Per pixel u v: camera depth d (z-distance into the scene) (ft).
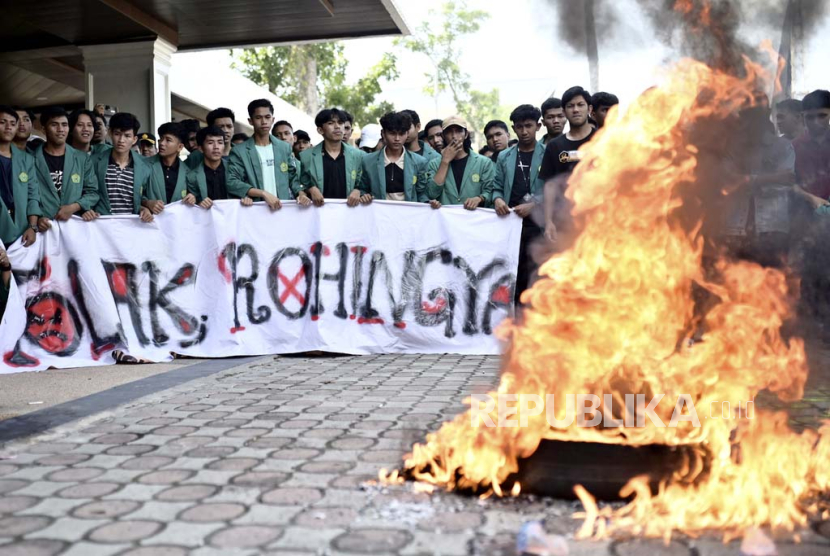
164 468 10.66
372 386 16.90
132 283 22.04
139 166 22.75
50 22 36.40
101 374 19.29
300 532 8.32
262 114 23.27
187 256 22.36
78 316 21.58
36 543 8.02
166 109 40.01
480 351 22.54
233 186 22.98
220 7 36.27
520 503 9.30
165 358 21.61
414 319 22.76
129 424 13.26
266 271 22.53
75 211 22.22
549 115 21.67
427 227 22.91
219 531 8.35
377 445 11.80
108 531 8.35
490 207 23.54
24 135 22.62
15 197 20.95
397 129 23.06
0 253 19.93
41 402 15.53
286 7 36.06
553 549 7.78
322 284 22.61
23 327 20.75
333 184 23.26
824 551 7.86
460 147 23.02
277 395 15.85
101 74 39.11
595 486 9.27
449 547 7.93
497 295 22.67
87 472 10.48
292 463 10.88
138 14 36.27
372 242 22.85
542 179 20.81
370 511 8.99
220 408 14.55
